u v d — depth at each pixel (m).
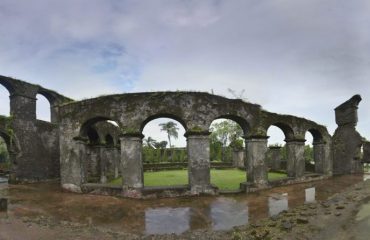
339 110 29.28
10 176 20.97
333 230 9.57
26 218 11.37
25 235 9.45
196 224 11.10
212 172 31.89
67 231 10.13
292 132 21.89
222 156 49.25
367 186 18.97
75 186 17.30
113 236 9.79
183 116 16.69
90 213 12.64
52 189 18.45
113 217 12.09
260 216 11.95
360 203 13.23
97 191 16.80
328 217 11.01
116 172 27.52
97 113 17.06
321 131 24.77
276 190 18.06
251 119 18.31
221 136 53.16
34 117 22.62
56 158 24.94
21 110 21.53
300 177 21.77
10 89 21.44
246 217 11.88
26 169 21.69
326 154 25.19
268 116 20.11
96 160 24.02
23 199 15.05
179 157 45.62
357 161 28.06
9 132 20.61
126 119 16.56
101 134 24.05
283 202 14.57
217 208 13.50
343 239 8.77
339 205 12.86
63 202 14.60
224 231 10.24
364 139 29.91
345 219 10.67
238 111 17.89
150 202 14.81
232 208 13.45
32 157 22.27
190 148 16.53
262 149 18.42
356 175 26.52
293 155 21.84
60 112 18.05
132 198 15.71
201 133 16.62
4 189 18.11
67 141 17.70
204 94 17.09
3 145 46.97
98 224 11.11
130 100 16.66
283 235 9.27
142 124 16.64
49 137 24.19
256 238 9.20
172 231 10.34
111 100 16.88
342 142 28.75
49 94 24.59
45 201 14.75
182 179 25.05
